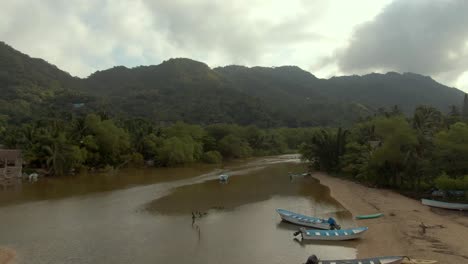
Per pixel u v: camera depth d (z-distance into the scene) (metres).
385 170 63.25
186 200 53.16
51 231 36.22
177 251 30.78
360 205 50.41
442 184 48.19
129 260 28.50
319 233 34.09
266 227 38.88
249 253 30.61
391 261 26.02
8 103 176.62
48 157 76.94
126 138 99.69
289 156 155.75
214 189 63.88
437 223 39.12
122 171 90.94
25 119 148.38
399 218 41.66
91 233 35.72
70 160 78.75
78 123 92.50
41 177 74.25
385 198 54.81
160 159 104.00
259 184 71.00
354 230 34.41
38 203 49.62
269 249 31.70
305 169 99.44
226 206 49.28
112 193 58.19
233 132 148.50
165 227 38.22
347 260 26.12
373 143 79.19
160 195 57.00
